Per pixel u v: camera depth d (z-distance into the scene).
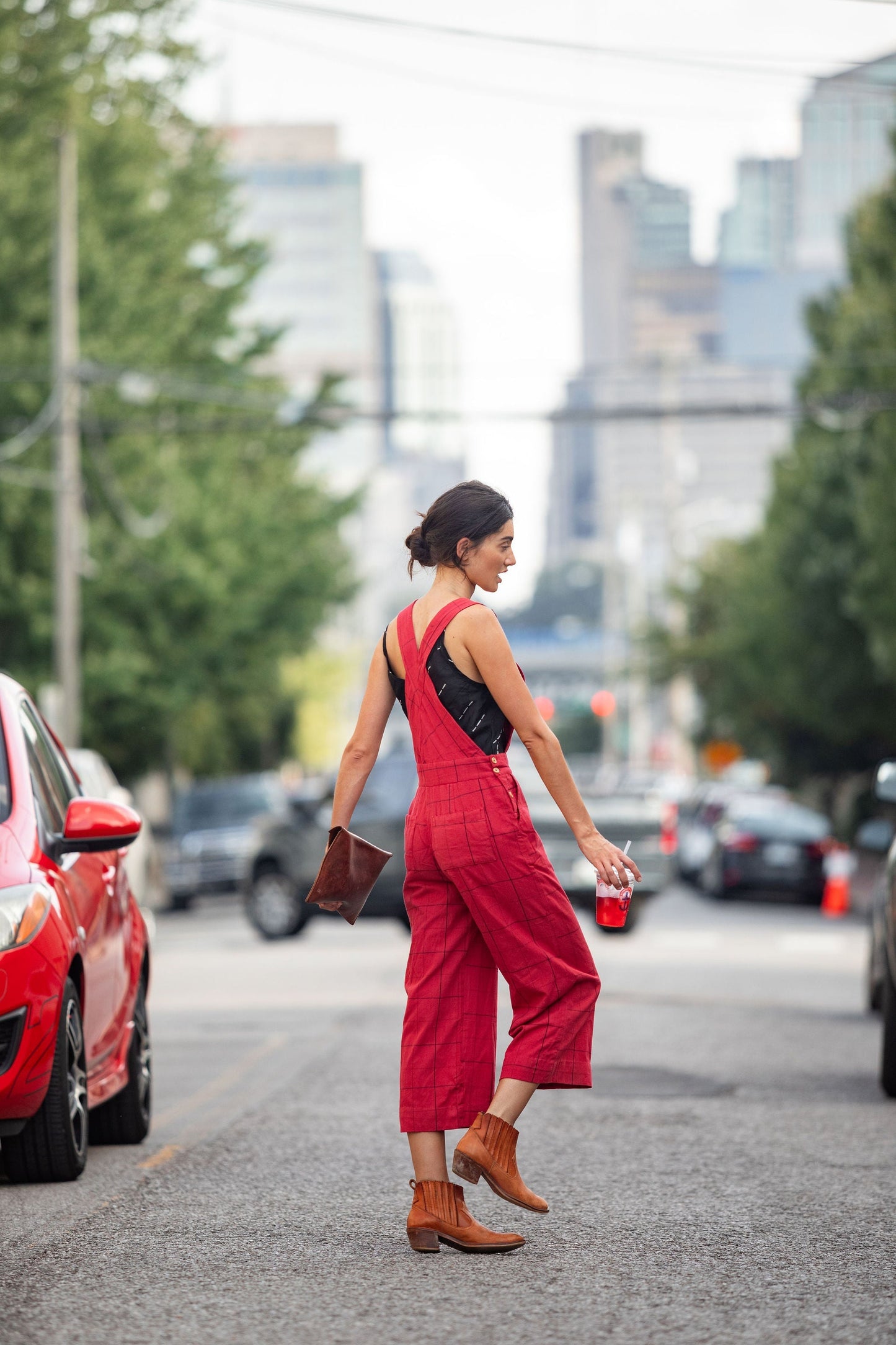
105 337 51.47
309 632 60.94
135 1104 12.52
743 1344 7.24
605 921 8.88
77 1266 8.61
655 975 28.11
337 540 68.12
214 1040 19.55
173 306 58.19
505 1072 8.80
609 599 127.69
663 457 103.12
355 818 35.69
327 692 109.62
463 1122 8.82
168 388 55.19
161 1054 18.34
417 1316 7.66
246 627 55.75
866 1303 7.91
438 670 8.79
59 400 46.09
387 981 27.23
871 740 66.88
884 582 49.72
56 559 46.53
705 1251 8.94
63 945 10.57
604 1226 9.55
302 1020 21.61
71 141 46.97
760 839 49.97
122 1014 12.34
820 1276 8.41
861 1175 11.13
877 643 50.56
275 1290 8.12
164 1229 9.47
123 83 54.88
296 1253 8.88
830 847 49.75
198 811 57.69
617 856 8.80
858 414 53.38
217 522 55.38
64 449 46.22
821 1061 17.50
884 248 50.50
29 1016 10.22
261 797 57.88
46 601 49.53
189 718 62.59
